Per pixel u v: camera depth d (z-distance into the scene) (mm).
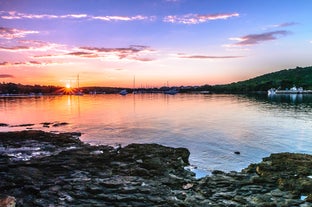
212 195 23375
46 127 68125
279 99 170250
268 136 50031
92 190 23953
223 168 32406
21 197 23172
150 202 22016
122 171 29344
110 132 58781
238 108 110875
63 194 23312
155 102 167125
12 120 83125
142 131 59125
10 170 29078
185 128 61469
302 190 24078
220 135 51906
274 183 25562
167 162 32562
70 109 121500
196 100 182125
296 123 65312
